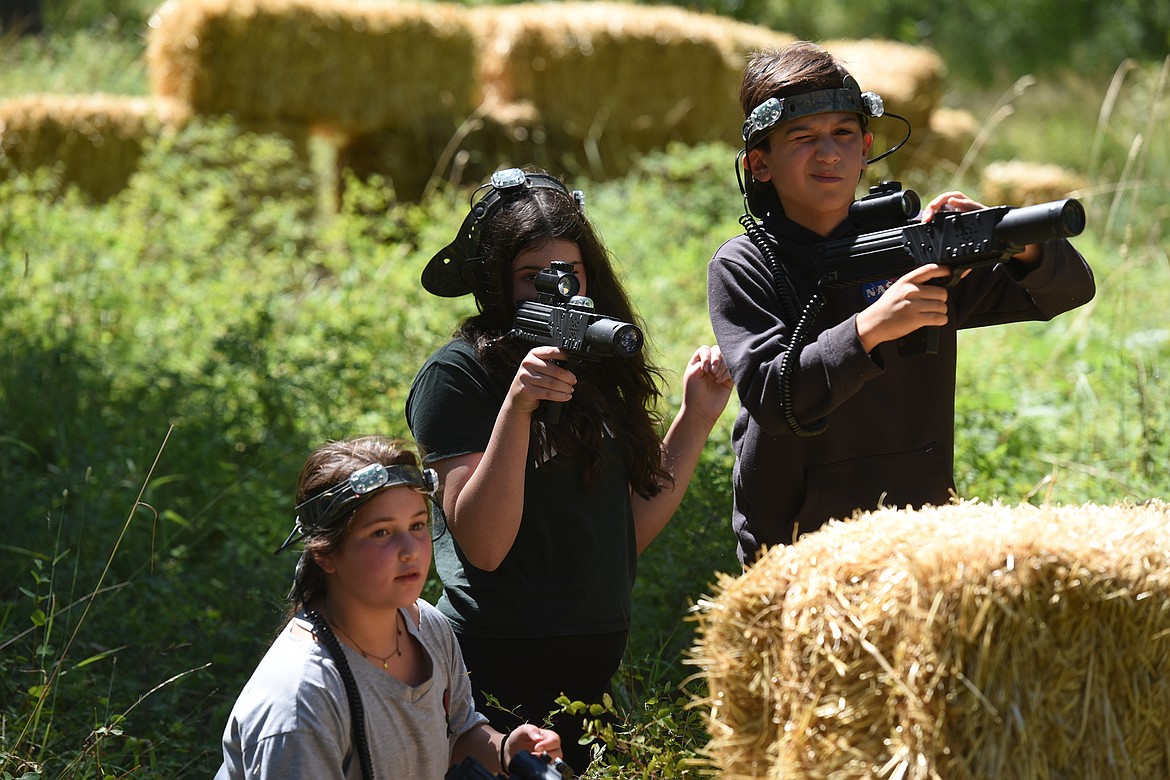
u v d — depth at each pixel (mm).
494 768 11555
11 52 60875
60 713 15930
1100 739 9328
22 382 25875
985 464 20125
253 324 28859
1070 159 62219
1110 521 10164
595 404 12531
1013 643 9188
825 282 11422
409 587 10680
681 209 42125
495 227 12461
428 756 10984
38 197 40125
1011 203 48719
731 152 46562
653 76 49281
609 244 36875
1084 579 9195
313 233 40156
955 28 89625
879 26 94125
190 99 43125
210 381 26562
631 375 13125
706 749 11539
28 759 14289
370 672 10695
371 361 27484
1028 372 28297
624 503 13000
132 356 28844
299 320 31422
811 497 12188
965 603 9117
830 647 9562
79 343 28125
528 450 12219
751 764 10367
